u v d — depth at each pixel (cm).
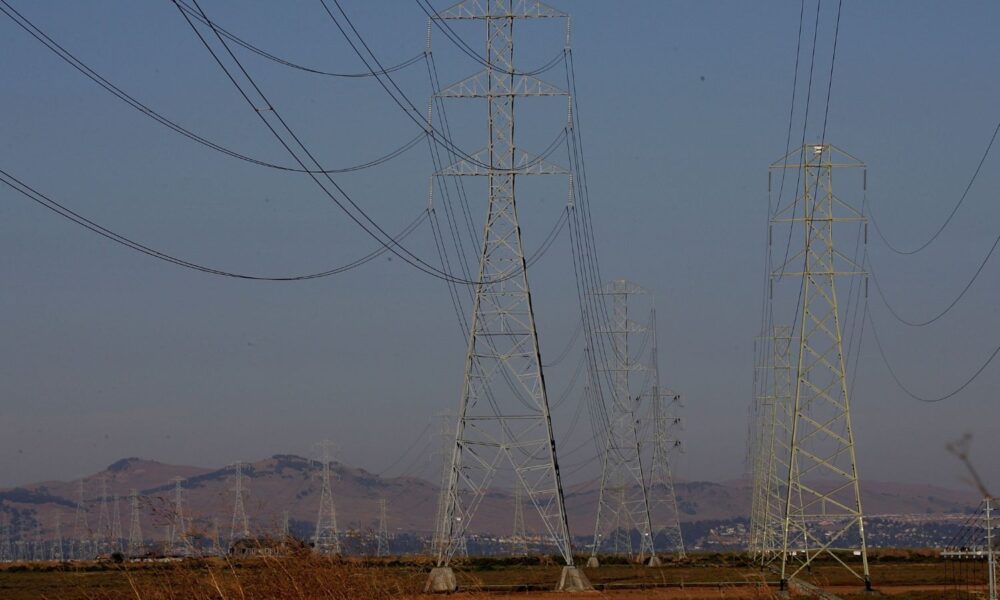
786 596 7219
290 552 3859
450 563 7506
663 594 7694
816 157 8262
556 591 7981
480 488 7994
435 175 8219
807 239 8269
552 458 8094
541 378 8138
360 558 4166
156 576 3612
